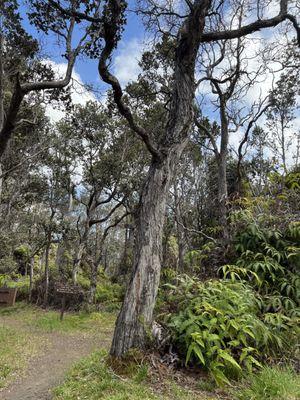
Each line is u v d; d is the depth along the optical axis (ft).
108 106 44.29
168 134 18.01
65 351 25.07
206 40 20.57
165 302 16.78
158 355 14.19
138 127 16.69
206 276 20.52
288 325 15.90
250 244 20.29
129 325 14.85
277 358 14.29
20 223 68.64
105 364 14.38
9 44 26.23
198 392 11.92
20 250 76.18
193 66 18.78
